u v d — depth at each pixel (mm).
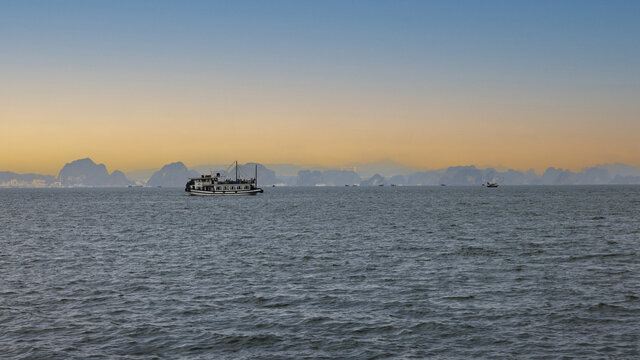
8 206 159375
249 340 23953
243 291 33656
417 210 123375
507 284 35156
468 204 153875
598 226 77125
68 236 67938
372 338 24109
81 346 23203
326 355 22094
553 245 55031
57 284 36000
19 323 26547
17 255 50000
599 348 22453
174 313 28391
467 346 22953
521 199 193125
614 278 36906
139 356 22031
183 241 61500
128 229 77875
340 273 39656
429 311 28422
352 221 90250
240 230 75062
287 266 42906
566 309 28484
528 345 22938
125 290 34062
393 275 38688
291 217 102000
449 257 47250
